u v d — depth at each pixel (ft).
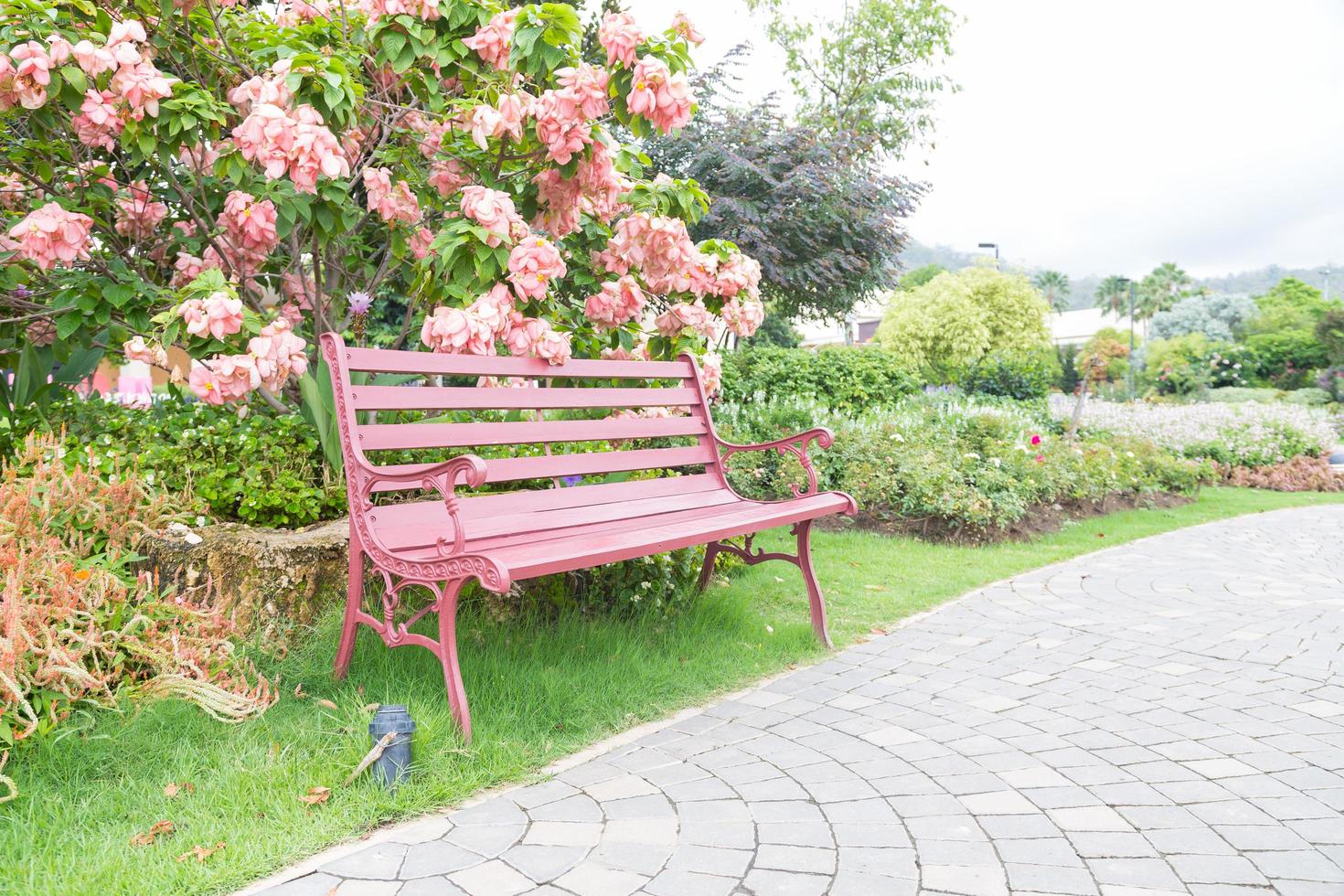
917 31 61.52
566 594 13.75
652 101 12.42
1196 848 7.18
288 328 11.41
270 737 8.68
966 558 21.09
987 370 53.16
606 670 11.16
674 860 6.89
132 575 10.39
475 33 12.79
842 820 7.68
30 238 11.09
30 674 8.23
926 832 7.47
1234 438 46.75
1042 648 13.60
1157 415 49.11
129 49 10.62
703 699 11.12
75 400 15.24
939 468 24.36
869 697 11.27
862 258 41.22
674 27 12.95
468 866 6.75
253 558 11.02
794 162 39.04
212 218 14.20
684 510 13.47
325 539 11.66
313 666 10.36
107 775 7.88
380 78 13.84
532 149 13.73
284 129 10.74
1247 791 8.35
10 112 11.32
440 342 11.57
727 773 8.72
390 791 7.82
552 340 12.01
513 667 10.82
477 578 8.40
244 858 6.66
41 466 10.44
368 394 10.20
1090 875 6.73
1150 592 17.72
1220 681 11.93
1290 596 17.43
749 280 15.35
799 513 12.41
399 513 10.18
